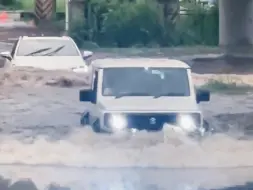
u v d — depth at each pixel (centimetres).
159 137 2756
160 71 2919
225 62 6950
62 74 5097
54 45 5297
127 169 2450
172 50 8475
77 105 4181
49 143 2900
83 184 2259
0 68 5659
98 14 9131
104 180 2312
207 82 5194
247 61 7038
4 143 2933
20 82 4959
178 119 2778
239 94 4716
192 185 2256
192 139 2775
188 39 9306
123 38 9038
